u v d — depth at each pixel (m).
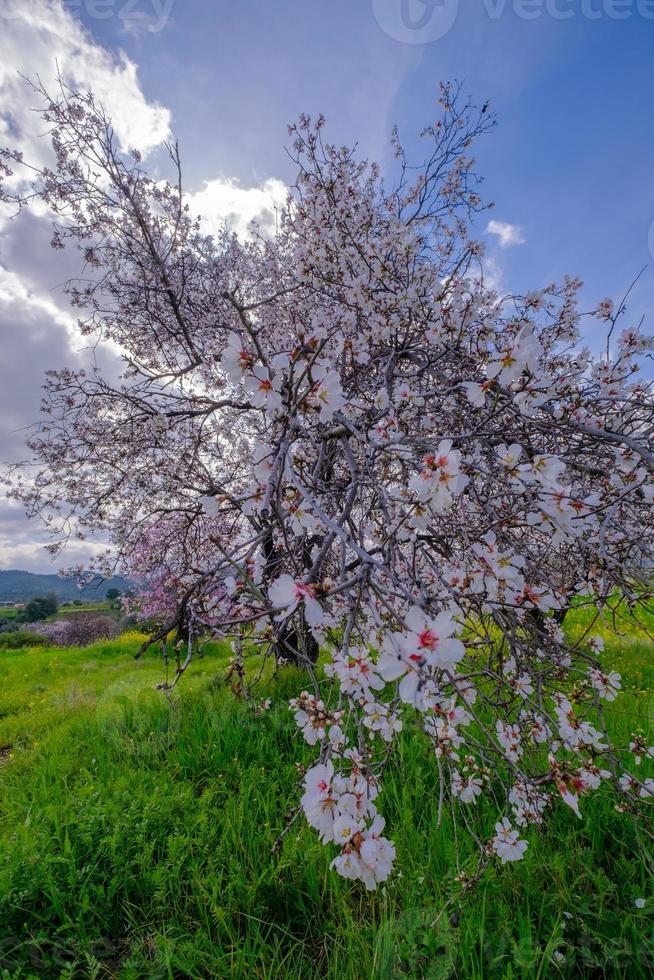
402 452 1.82
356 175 4.43
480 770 1.90
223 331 4.38
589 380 2.56
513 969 1.52
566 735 1.62
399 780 2.47
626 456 1.98
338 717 1.24
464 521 2.23
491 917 1.71
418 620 0.98
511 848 1.61
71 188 4.00
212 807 2.47
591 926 1.68
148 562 4.98
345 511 1.49
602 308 2.77
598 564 1.99
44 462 4.68
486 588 1.71
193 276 4.84
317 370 1.35
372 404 2.52
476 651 2.22
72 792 2.64
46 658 8.82
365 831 1.05
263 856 2.06
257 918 1.81
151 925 1.82
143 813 2.27
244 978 1.61
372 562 1.03
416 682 0.93
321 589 1.15
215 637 1.72
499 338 2.86
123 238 4.34
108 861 2.07
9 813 2.59
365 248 3.06
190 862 2.06
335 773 1.25
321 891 1.97
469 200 4.29
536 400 1.69
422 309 2.83
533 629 1.96
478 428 1.88
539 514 1.83
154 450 4.62
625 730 2.81
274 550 1.71
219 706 3.60
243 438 5.24
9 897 1.82
